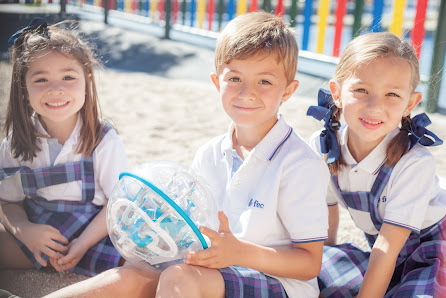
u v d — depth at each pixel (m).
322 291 2.09
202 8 8.64
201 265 1.66
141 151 3.75
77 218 2.28
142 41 8.31
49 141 2.25
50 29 2.25
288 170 1.87
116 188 1.70
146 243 1.60
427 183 1.95
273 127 1.94
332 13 13.34
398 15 5.43
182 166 1.77
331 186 2.20
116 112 4.83
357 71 1.93
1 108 2.26
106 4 9.98
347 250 2.20
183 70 6.82
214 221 1.76
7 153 2.26
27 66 2.13
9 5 10.59
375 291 1.88
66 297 1.62
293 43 1.96
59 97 2.12
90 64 2.26
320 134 2.17
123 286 1.67
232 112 1.92
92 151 2.28
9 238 2.23
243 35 1.88
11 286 2.07
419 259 1.99
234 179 1.94
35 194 2.28
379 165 2.00
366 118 1.92
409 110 2.00
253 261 1.73
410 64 1.93
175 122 4.58
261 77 1.88
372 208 2.06
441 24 4.90
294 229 1.83
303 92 5.59
